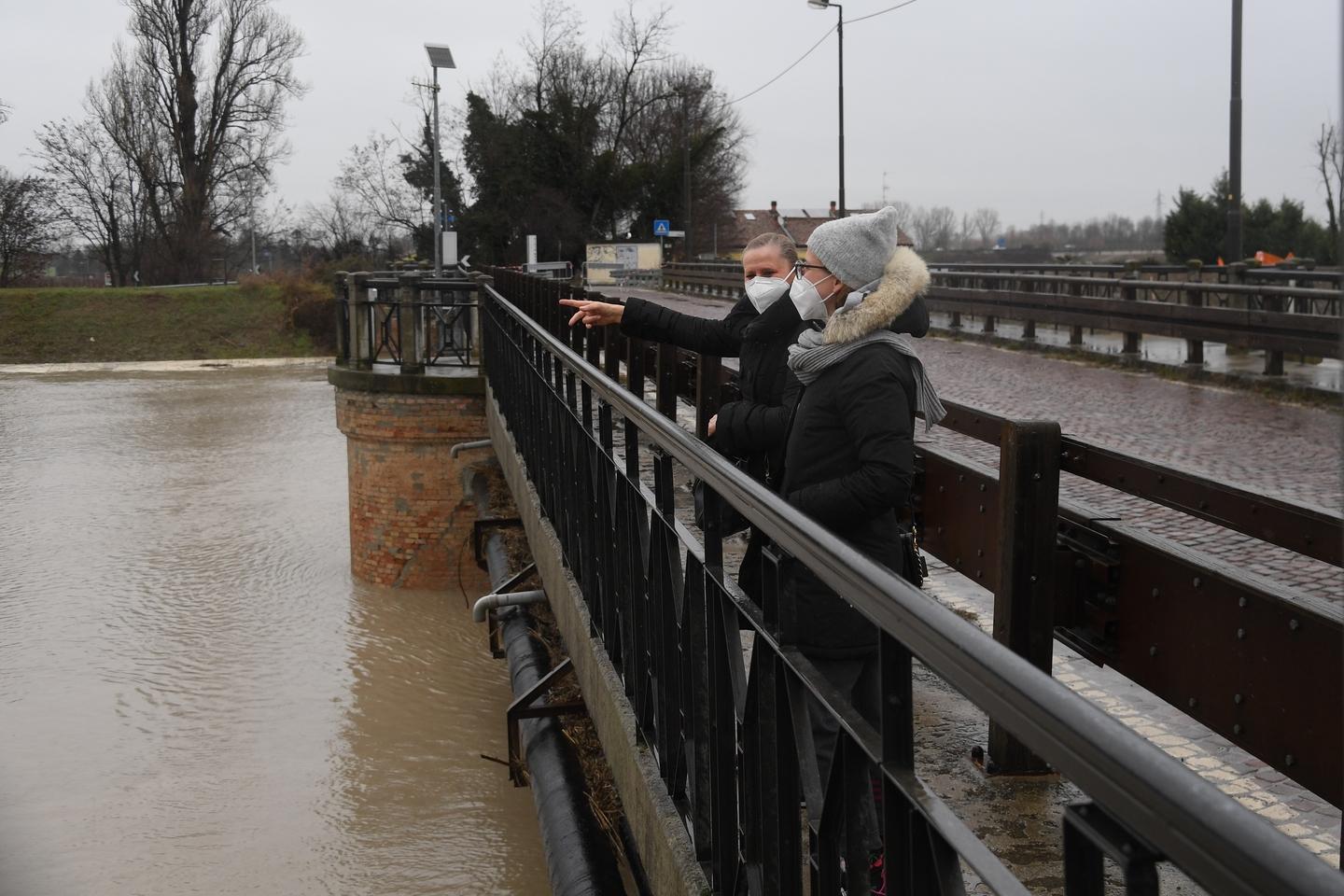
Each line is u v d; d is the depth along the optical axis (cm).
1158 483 326
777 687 243
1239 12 2119
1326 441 991
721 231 7488
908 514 473
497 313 1259
